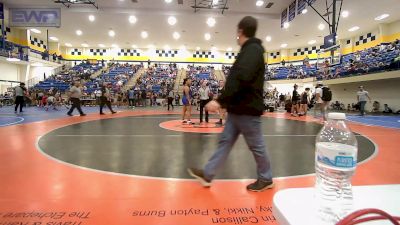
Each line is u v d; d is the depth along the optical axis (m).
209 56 36.41
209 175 3.01
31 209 2.47
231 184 3.20
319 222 0.76
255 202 2.66
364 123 10.77
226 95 2.71
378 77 16.72
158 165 4.05
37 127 8.40
